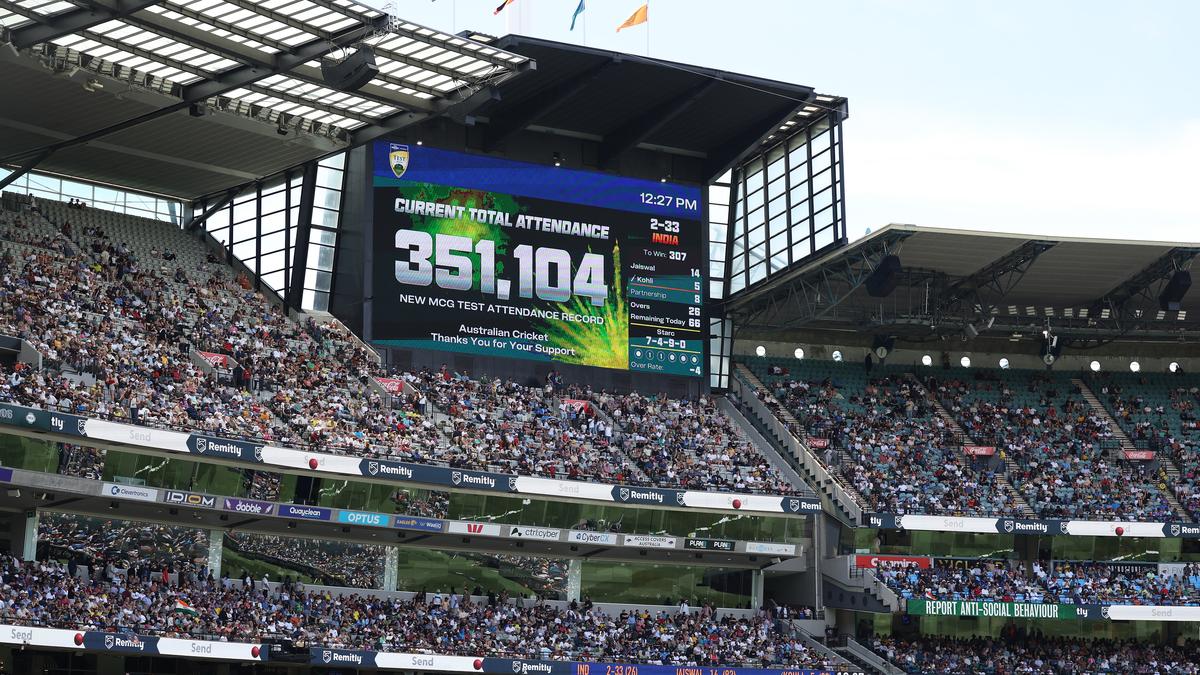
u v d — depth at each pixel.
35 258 67.25
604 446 75.44
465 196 77.25
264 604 61.56
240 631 58.59
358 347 73.38
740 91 77.19
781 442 82.38
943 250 78.44
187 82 57.91
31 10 50.03
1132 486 83.56
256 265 76.38
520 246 78.38
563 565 73.12
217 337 69.25
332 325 74.81
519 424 74.06
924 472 82.06
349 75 53.06
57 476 55.44
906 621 78.19
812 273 81.56
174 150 69.88
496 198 78.06
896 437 84.50
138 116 63.22
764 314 87.06
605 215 80.81
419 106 61.16
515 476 68.44
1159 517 80.69
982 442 85.94
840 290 83.81
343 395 69.69
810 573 78.56
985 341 92.94
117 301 67.62
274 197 75.88
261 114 61.41
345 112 61.69
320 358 71.81
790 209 82.31
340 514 64.12
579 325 79.31
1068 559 80.12
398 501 65.69
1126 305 86.56
